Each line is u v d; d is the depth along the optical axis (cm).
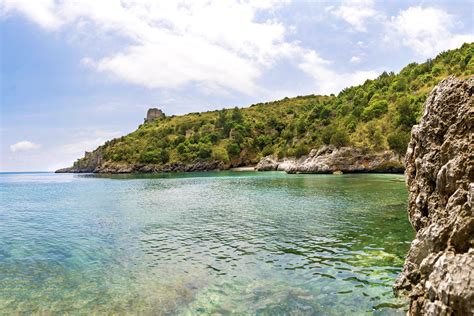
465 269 662
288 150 11831
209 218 2695
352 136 9819
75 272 1425
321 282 1234
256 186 5628
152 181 8475
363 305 1030
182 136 17662
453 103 999
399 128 8744
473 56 11475
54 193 5450
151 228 2334
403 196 3631
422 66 13212
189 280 1306
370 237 1892
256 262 1511
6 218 2873
